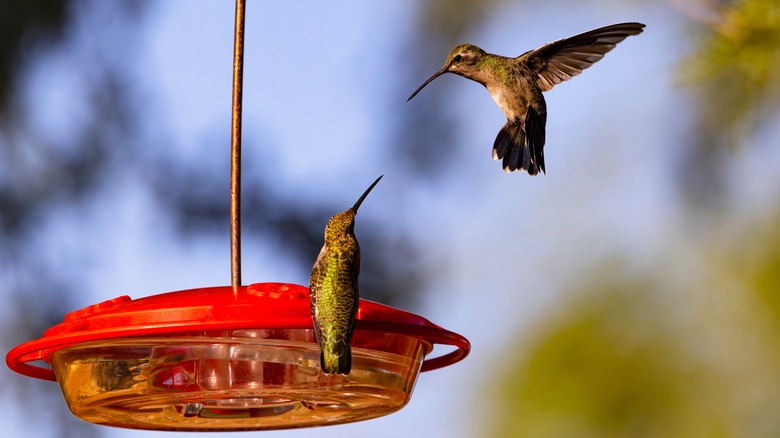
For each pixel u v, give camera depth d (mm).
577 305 14312
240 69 6887
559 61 8633
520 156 8422
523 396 13625
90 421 7184
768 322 13852
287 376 6520
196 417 7133
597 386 13484
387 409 7277
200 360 6488
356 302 6465
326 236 6711
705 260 14320
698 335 14000
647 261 14555
